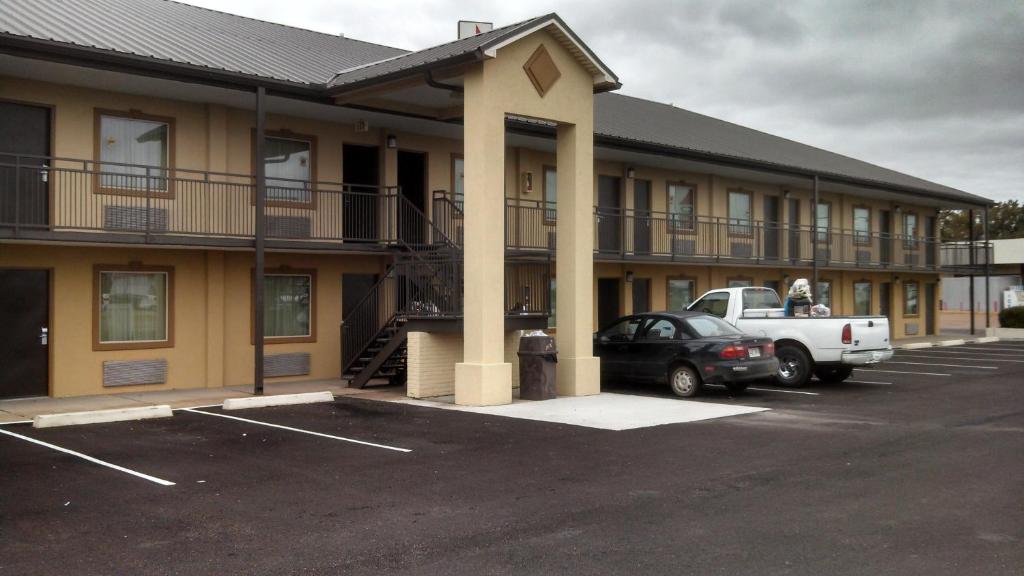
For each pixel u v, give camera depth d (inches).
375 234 746.2
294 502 302.7
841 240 1177.4
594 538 257.4
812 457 380.5
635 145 850.1
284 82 606.9
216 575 226.4
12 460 376.2
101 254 605.6
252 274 679.7
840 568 228.5
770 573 224.8
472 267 565.9
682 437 433.4
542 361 585.9
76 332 594.2
